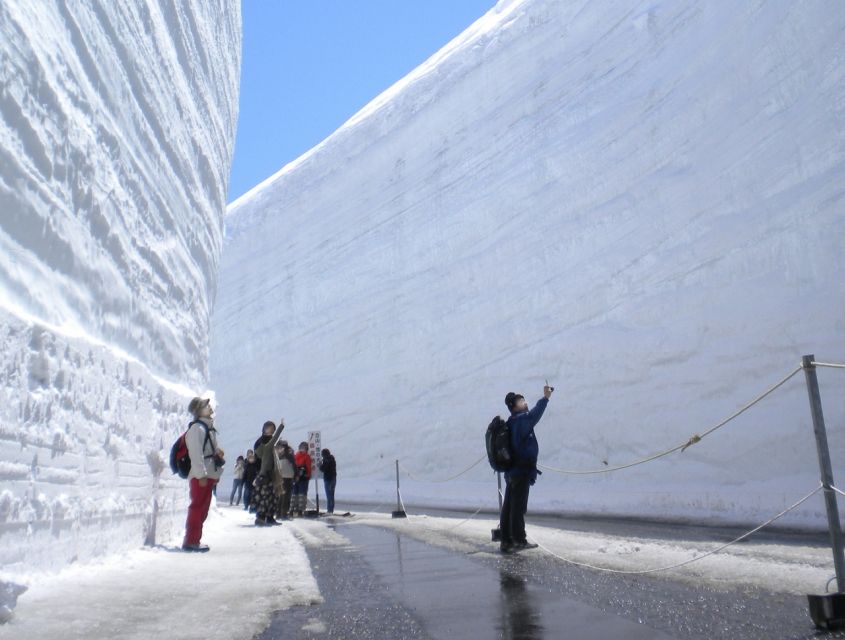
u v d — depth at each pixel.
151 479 6.22
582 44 18.08
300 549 6.68
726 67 12.70
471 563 5.38
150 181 6.43
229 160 10.89
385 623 3.30
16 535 3.58
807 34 10.94
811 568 4.45
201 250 8.93
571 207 16.12
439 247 20.80
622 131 15.24
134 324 6.08
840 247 9.40
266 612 3.55
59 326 4.39
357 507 16.66
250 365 28.94
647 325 12.72
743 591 3.84
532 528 8.25
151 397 6.21
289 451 12.57
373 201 25.05
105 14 5.15
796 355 9.55
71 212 4.57
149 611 3.49
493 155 19.92
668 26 15.08
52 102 4.22
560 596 3.86
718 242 11.63
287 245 29.53
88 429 4.61
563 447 13.89
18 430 3.60
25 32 3.85
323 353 24.61
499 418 6.32
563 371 14.55
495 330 17.38
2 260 3.68
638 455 12.12
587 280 14.76
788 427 9.35
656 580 4.27
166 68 6.88
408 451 19.34
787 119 10.95
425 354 19.84
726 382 10.68
